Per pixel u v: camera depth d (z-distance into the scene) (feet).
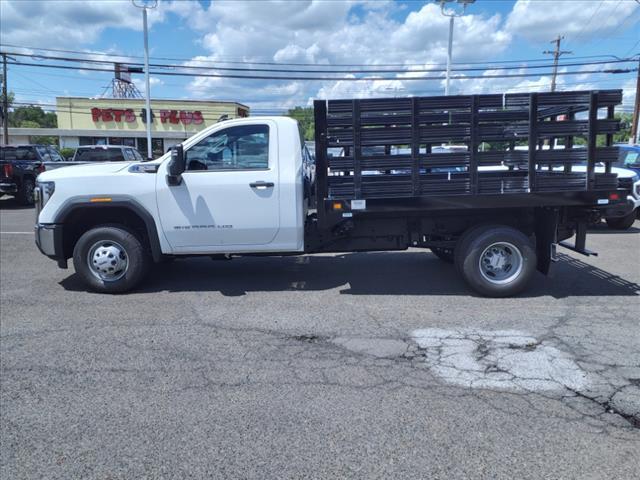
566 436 10.93
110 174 20.98
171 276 25.00
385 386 13.30
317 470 9.87
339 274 25.18
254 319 18.66
